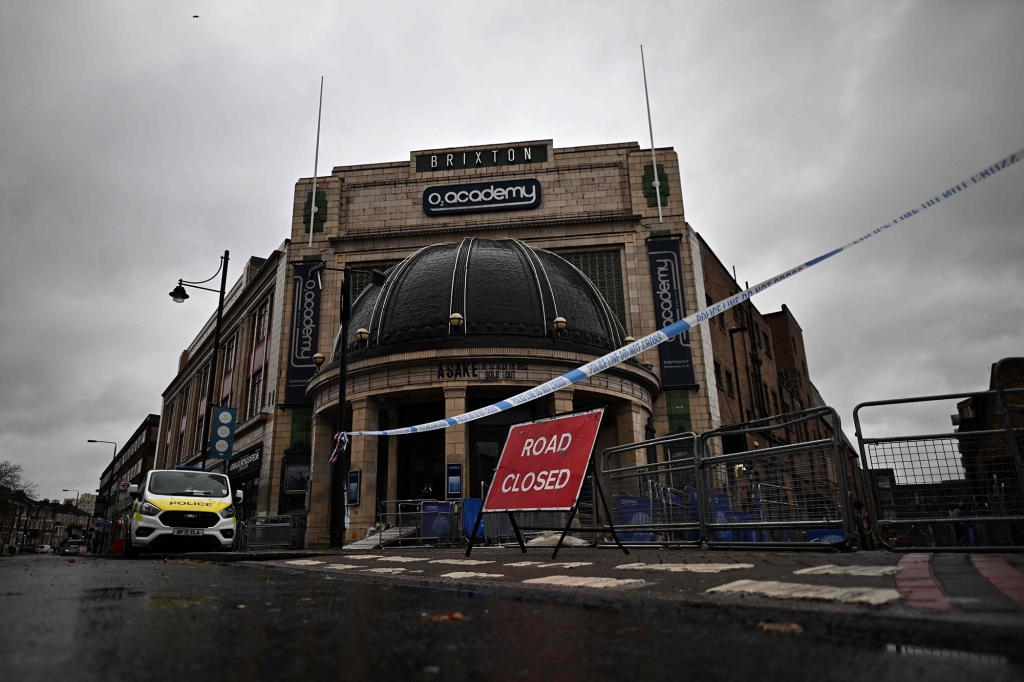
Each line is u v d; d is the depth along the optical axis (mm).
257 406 31781
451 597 4285
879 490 7672
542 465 8508
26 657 2416
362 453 18641
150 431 75438
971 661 2113
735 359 31516
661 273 26672
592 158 28953
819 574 4570
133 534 12625
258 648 2592
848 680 1943
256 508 29578
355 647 2600
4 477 67875
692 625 2947
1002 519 6945
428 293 20281
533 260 21703
